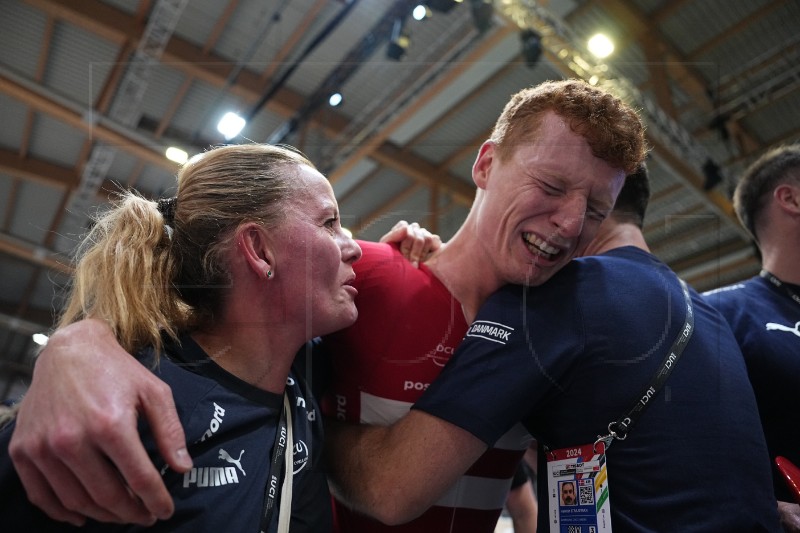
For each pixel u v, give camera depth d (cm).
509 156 100
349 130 352
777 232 141
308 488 89
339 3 338
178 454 62
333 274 89
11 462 65
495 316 98
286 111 350
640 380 92
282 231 85
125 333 76
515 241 99
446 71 319
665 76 358
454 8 346
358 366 107
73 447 57
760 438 96
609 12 358
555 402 97
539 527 100
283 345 87
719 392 95
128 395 62
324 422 107
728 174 347
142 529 69
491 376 92
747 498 88
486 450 99
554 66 375
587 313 95
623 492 89
